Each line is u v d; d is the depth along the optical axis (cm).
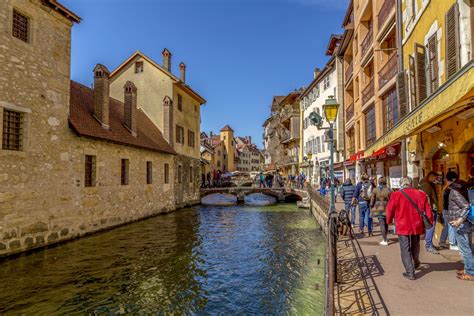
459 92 476
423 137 1041
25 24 1199
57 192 1309
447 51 775
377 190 902
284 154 5353
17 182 1109
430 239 756
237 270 1040
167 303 785
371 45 1875
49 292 834
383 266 674
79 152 1456
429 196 874
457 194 556
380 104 1678
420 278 584
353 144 2484
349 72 2511
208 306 770
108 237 1514
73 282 908
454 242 760
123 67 2833
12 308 739
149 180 2234
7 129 1103
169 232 1684
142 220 2075
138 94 2758
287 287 885
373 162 1938
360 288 551
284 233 1684
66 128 1376
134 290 861
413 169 1161
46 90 1265
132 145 1891
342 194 1257
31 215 1171
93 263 1089
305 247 1360
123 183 1902
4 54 1074
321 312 718
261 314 725
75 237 1421
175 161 2708
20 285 877
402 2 1270
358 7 2152
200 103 3438
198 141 3388
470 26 705
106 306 761
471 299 481
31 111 1184
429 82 927
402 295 507
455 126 796
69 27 1412
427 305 465
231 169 9344
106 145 1677
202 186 3997
